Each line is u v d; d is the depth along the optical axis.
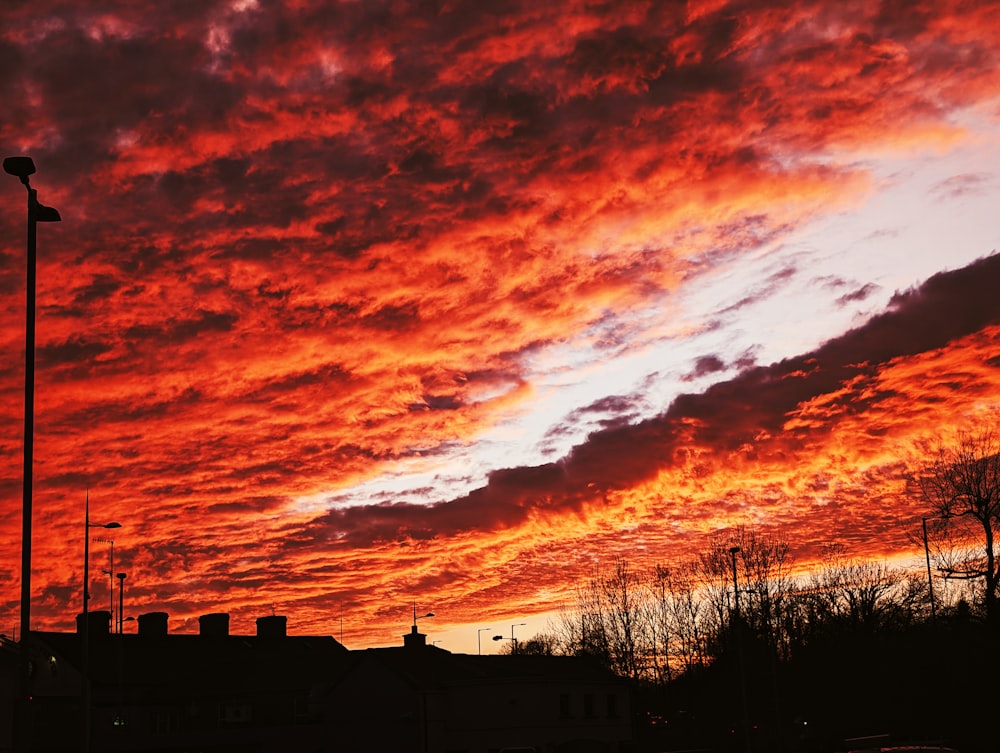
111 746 68.88
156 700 71.88
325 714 66.75
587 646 105.69
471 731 64.31
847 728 79.50
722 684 91.62
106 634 80.69
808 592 91.00
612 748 70.69
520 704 65.00
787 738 85.06
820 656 85.94
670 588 103.75
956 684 67.81
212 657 82.19
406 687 63.94
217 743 70.38
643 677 102.81
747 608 92.19
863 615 84.94
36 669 68.69
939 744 59.69
